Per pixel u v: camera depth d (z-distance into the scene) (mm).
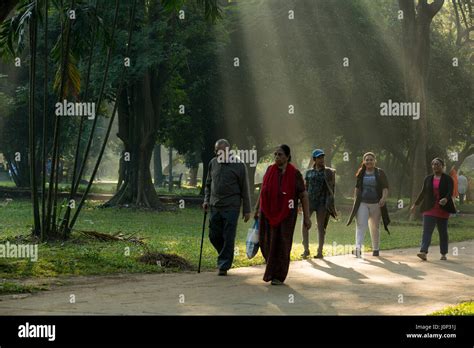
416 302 13508
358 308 12758
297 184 16281
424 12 44344
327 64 56406
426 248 21938
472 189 77562
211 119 58375
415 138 44750
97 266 18172
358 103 56438
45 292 14375
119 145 101812
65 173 91312
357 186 22828
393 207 57094
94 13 23422
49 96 55656
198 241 26141
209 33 49375
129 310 12266
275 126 59250
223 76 56406
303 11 56312
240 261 20172
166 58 44031
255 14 54562
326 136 58406
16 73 60500
